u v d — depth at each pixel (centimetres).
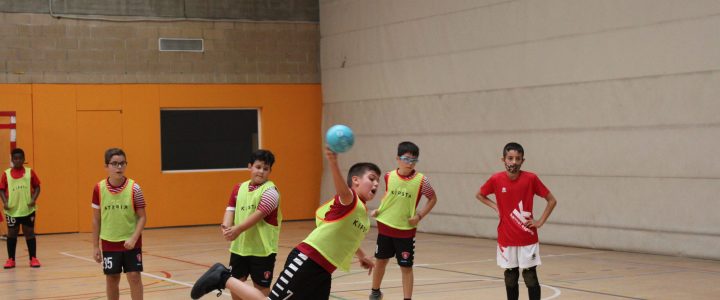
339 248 598
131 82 1994
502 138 1622
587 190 1455
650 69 1341
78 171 1947
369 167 610
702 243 1273
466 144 1706
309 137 2172
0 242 1773
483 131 1666
